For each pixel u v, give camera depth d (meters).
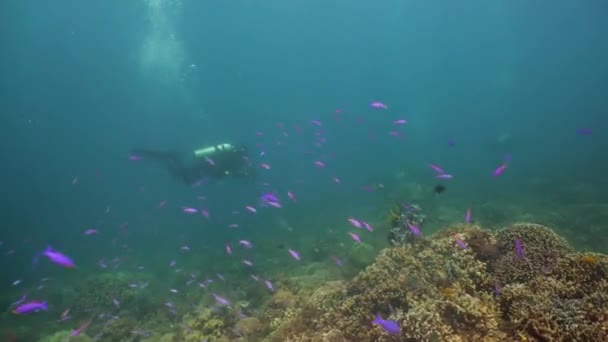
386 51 112.06
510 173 20.05
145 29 46.59
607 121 39.34
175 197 34.09
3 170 93.62
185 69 58.38
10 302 10.00
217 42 85.44
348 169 31.33
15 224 29.83
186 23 70.50
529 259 4.57
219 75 104.88
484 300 4.04
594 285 3.76
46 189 66.44
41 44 44.91
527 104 82.38
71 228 24.41
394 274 4.69
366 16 82.12
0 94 60.41
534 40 121.50
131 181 63.03
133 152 13.27
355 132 61.62
